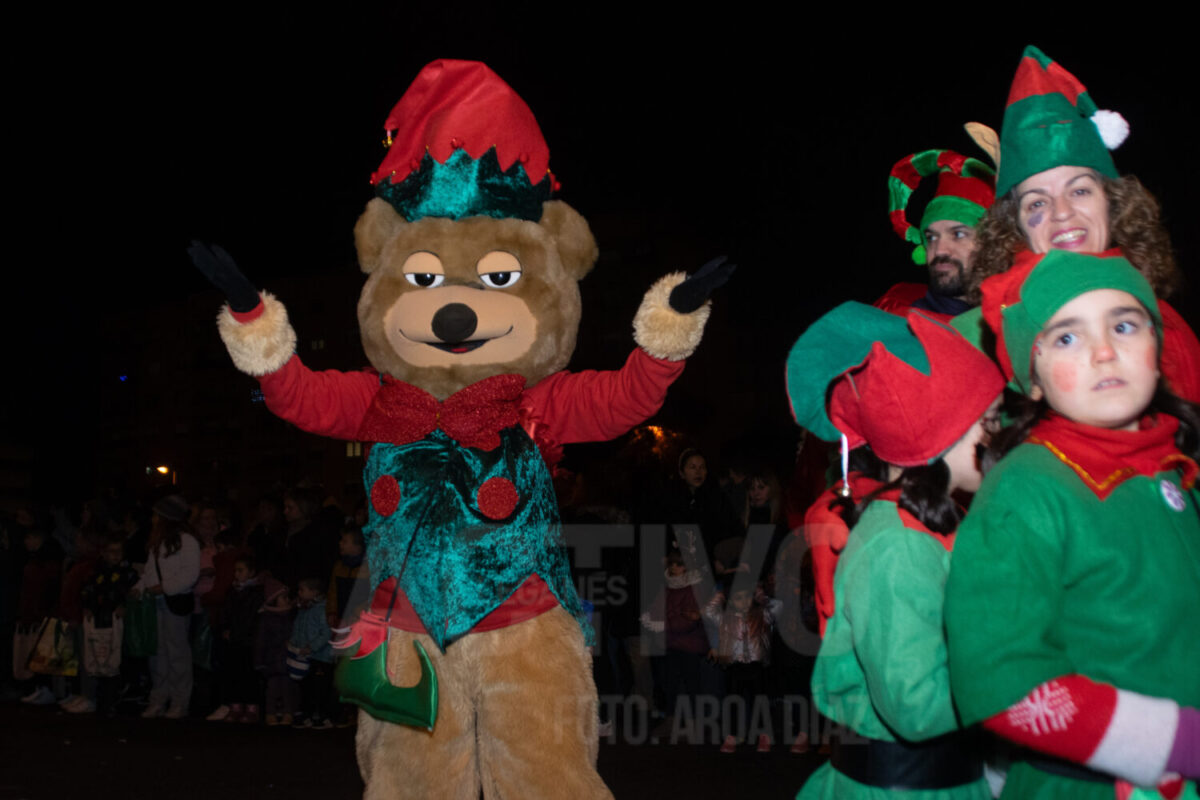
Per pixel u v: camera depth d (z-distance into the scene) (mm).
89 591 9133
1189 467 2070
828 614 2576
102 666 9008
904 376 2246
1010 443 2135
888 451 2303
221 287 3652
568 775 3469
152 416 29688
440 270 3861
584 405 3889
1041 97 2963
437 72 4023
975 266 3143
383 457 3789
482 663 3570
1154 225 2943
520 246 3906
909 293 4688
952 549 2123
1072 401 2014
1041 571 1961
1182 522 2037
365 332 3932
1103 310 1989
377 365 3951
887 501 2316
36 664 9609
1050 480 2006
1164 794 1932
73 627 9602
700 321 3705
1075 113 2945
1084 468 2016
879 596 2205
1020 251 3025
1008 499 2018
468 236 3871
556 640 3613
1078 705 1872
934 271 4359
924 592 2186
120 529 9461
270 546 8617
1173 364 2857
